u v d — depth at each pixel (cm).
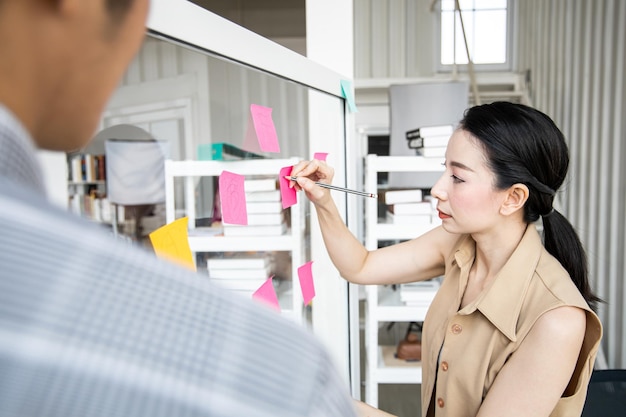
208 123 200
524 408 80
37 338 18
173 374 20
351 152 145
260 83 207
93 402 19
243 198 83
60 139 25
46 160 50
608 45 252
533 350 80
